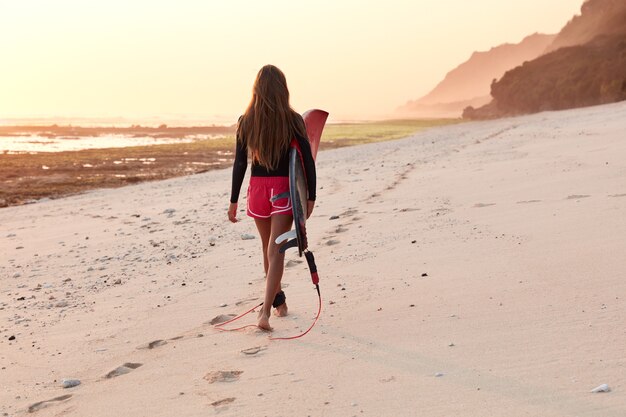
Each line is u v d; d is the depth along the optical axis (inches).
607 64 4862.2
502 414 112.5
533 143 734.5
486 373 131.6
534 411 112.3
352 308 190.4
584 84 4938.5
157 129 3070.9
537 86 5590.6
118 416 130.2
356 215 362.0
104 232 398.9
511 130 1216.8
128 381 150.3
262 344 167.6
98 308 223.3
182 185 687.7
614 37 6048.2
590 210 291.6
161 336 184.5
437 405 119.1
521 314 167.0
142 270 280.5
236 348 166.4
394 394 126.3
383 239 286.0
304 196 177.6
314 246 289.3
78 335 192.9
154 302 223.9
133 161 1057.5
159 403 134.5
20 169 916.6
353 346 158.1
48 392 148.7
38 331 200.8
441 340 154.7
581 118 1374.3
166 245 335.0
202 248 317.7
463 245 255.8
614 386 118.3
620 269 195.8
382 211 365.7
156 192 633.0
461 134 1435.8
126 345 179.3
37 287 264.2
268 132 174.9
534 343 145.5
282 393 132.8
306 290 217.3
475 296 187.3
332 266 246.5
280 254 178.9
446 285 202.7
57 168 932.6
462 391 124.1
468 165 568.4
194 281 249.9
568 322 156.8
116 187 720.3
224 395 135.0
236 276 250.2
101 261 309.3
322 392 131.1
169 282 252.2
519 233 264.7
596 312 161.5
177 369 154.9
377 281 217.5
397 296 197.2
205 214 443.2
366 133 2074.3
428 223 311.3
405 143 1248.2
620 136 652.7
